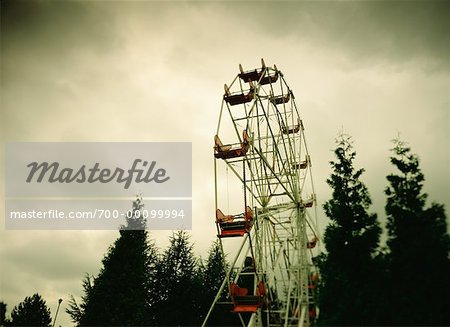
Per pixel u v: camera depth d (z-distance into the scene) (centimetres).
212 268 4434
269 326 2558
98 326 2556
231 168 2420
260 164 2825
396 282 1388
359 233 1555
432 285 1295
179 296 3856
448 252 1327
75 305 3359
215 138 2400
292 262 2753
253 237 2473
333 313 1482
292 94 3275
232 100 2544
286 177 2756
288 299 2588
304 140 3325
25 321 4544
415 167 1505
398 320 1287
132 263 2831
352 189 1661
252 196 2522
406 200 1462
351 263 1514
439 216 1392
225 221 2266
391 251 1425
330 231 1581
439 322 1241
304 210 2792
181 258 4178
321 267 1587
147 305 3881
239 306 2130
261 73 2788
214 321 3922
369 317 1365
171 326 3681
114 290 2681
